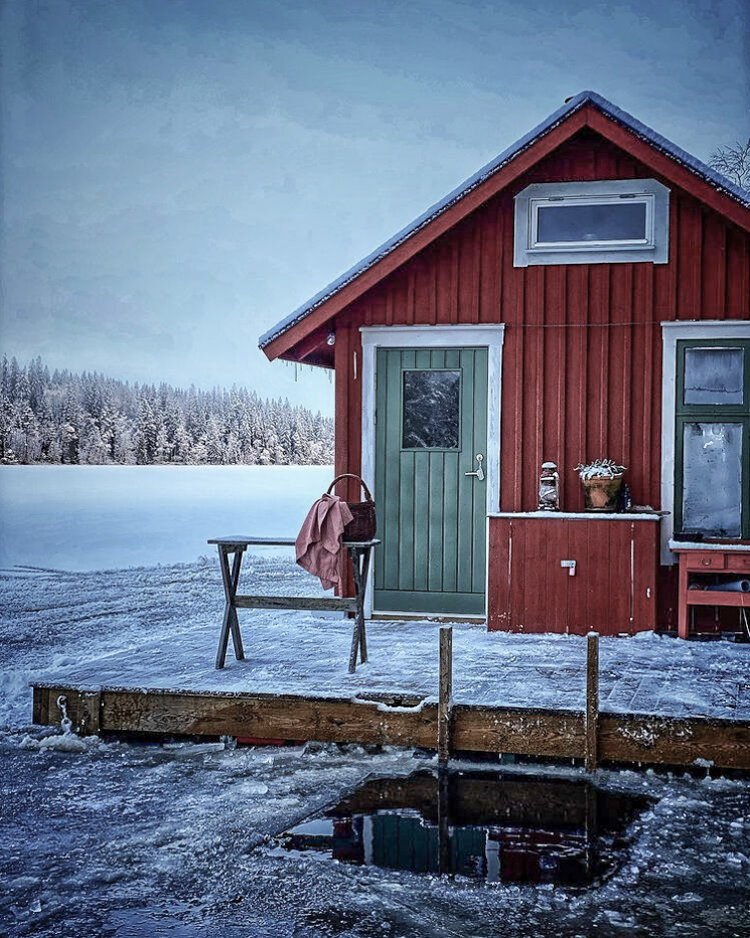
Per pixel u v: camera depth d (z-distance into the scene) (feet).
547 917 15.72
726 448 32.65
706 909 15.99
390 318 35.09
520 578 32.09
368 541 27.84
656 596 32.09
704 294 32.78
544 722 22.82
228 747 25.08
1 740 25.57
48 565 64.13
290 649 30.14
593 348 33.55
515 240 34.12
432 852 18.33
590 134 33.50
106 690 25.31
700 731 22.11
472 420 34.71
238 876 17.26
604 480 32.12
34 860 17.93
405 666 27.22
